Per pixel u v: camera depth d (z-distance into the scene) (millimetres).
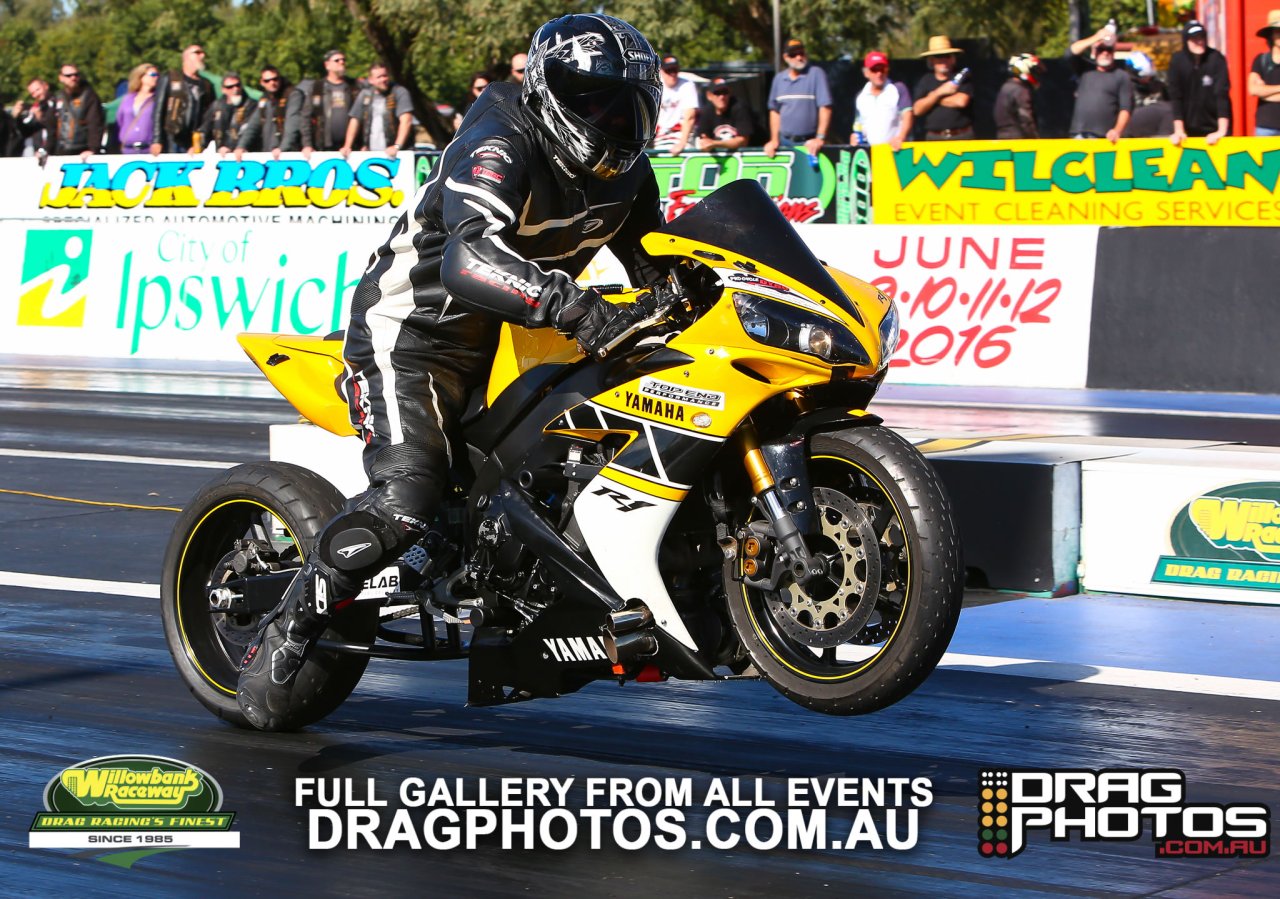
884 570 4020
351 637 4711
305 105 15883
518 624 4445
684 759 4531
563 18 4191
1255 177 12609
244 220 16156
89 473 9922
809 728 4805
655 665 4172
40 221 17359
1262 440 9898
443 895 3605
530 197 4207
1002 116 14578
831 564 3980
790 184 14555
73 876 3738
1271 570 6277
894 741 4660
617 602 4109
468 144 4219
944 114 14312
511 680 4371
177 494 9219
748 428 4035
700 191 14945
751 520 4145
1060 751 4547
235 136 16547
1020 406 11602
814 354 3904
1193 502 6414
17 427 11828
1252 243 12039
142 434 11453
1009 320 12945
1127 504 6551
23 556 7625
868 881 3639
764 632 4148
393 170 15438
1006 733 4723
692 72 20094
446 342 4422
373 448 4473
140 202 16734
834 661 4188
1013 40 23125
